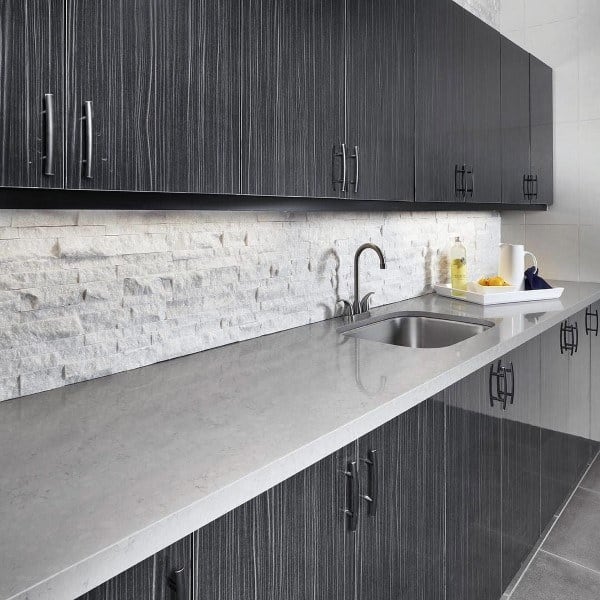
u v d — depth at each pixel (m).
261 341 1.83
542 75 3.05
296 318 2.03
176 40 1.22
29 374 1.28
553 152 3.23
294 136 1.52
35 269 1.27
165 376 1.44
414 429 1.41
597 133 3.08
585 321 2.86
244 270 1.80
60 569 0.66
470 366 1.60
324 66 1.61
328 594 1.14
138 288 1.49
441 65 2.17
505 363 1.93
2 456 0.97
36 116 0.99
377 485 1.28
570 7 3.12
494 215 3.35
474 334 2.16
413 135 2.01
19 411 1.18
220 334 1.74
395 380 1.40
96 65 1.08
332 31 1.63
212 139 1.31
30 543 0.71
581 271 3.20
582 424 2.90
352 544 1.21
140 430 1.08
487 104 2.51
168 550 0.82
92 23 1.07
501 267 2.72
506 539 1.99
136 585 0.78
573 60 3.13
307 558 1.08
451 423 1.58
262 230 1.86
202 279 1.67
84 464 0.94
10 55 0.95
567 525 2.52
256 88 1.41
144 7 1.16
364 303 2.22
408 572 1.42
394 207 2.01
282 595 1.02
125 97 1.13
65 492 0.84
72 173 1.05
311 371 1.49
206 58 1.28
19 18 0.96
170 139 1.22
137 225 1.48
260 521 0.97
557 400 2.49
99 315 1.41
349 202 1.82
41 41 0.99
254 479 0.91
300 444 1.01
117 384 1.37
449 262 2.96
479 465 1.76
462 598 1.70
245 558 0.95
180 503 0.81
